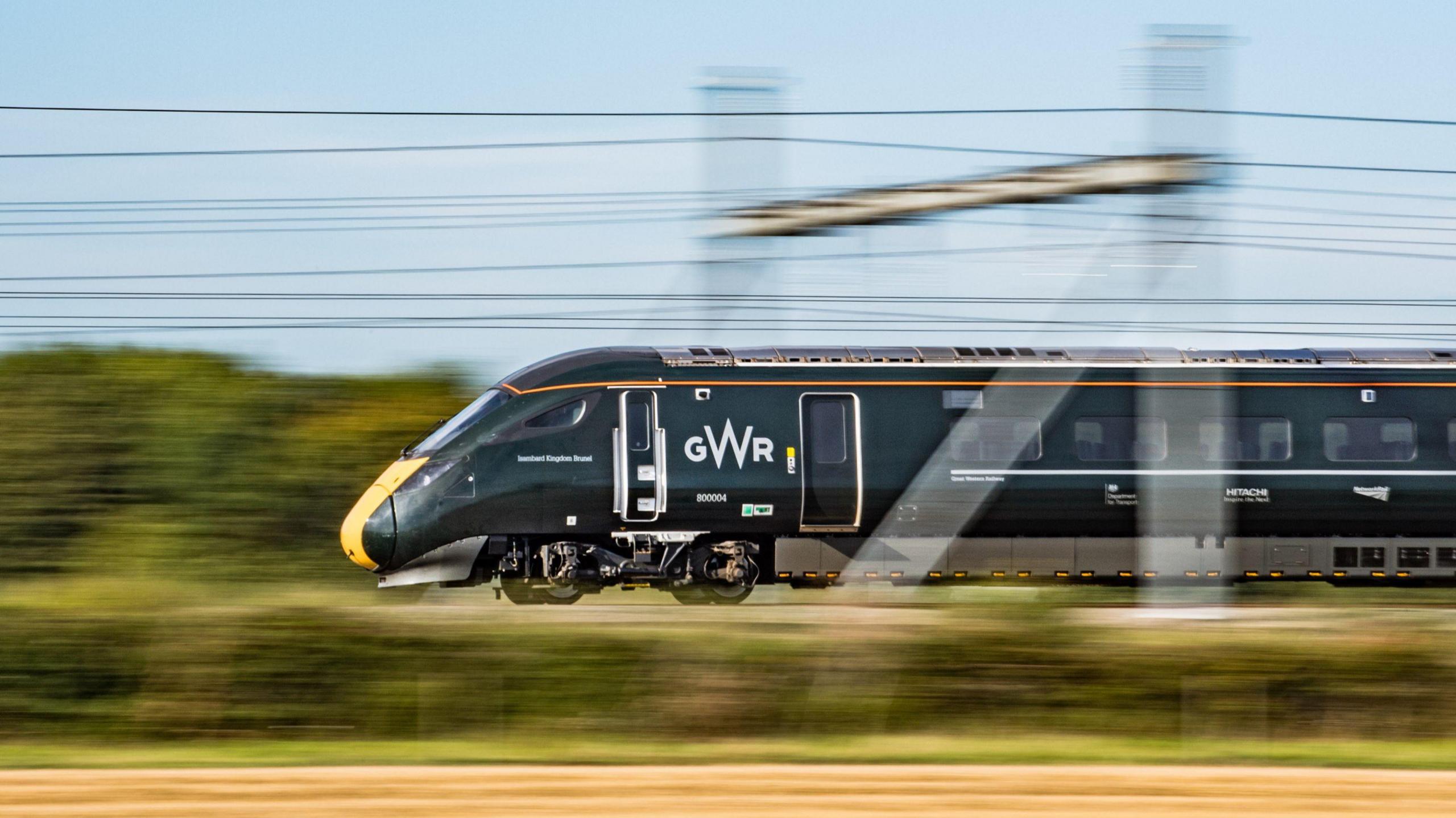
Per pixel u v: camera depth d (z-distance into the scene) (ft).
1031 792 118.52
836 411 237.25
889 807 113.29
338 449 304.09
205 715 140.26
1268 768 128.77
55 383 305.53
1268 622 151.74
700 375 236.02
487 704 140.15
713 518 234.17
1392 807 115.55
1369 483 241.96
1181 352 245.45
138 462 299.38
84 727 140.26
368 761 130.41
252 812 110.83
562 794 116.47
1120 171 190.49
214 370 314.35
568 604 240.53
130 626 144.97
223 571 289.53
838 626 144.66
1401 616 153.89
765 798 115.75
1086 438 240.12
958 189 229.25
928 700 140.46
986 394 239.30
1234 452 241.35
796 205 236.63
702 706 138.31
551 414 233.14
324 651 142.20
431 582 234.99
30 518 292.20
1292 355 247.70
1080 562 240.53
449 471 230.68
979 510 237.45
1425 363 246.68
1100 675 141.69
